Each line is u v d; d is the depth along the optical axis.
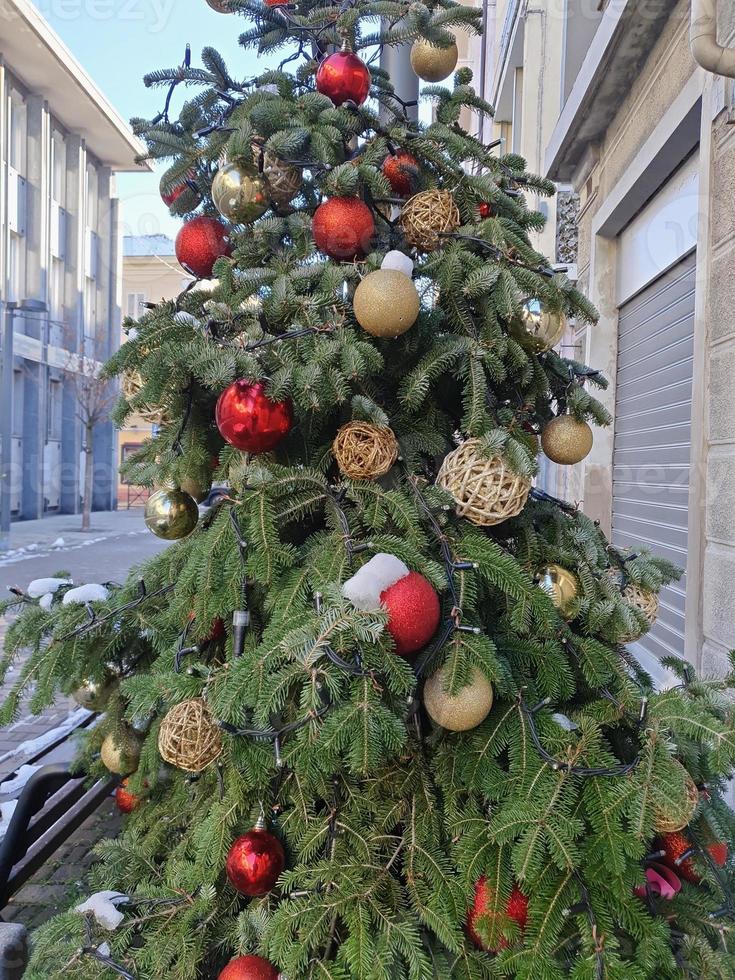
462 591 0.92
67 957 0.99
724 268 1.99
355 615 0.79
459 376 1.07
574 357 3.77
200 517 1.30
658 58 2.58
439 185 1.17
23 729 2.49
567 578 1.08
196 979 0.96
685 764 1.01
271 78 1.16
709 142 2.07
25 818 1.41
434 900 0.88
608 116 3.20
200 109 1.19
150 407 1.15
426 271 1.07
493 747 0.96
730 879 1.07
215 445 1.27
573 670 1.11
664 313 2.74
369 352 0.96
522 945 0.85
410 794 1.02
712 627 2.01
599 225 3.31
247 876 0.90
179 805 1.25
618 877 0.83
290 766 0.90
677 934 0.96
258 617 1.11
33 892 1.71
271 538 0.95
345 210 1.00
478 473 0.94
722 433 1.99
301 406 0.98
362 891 0.89
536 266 1.09
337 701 0.83
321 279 1.03
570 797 0.87
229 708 0.84
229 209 1.06
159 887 1.08
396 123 1.18
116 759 1.30
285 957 0.82
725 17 1.86
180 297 1.15
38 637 1.25
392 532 1.02
